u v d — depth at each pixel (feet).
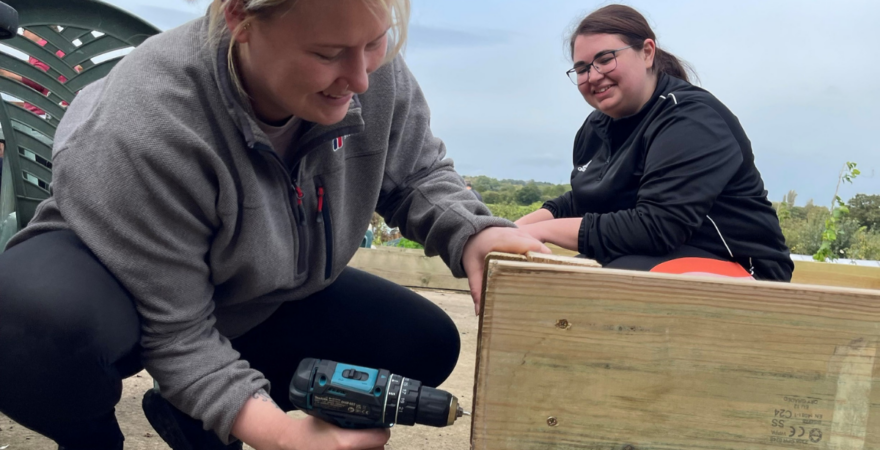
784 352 2.75
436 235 4.13
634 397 2.75
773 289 2.72
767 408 2.77
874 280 11.31
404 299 4.77
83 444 3.49
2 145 6.16
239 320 4.24
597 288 2.71
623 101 6.50
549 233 6.34
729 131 6.11
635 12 6.63
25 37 5.33
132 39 5.57
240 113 3.19
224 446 4.11
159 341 3.28
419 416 2.85
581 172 7.33
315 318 4.57
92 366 3.05
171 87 3.13
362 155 4.01
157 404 3.97
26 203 5.66
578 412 2.75
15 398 3.11
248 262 3.56
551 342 2.72
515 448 2.76
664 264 5.74
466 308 12.03
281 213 3.65
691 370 2.75
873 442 2.77
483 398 2.75
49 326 2.94
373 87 3.95
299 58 2.77
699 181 5.83
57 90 5.51
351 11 2.61
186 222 3.22
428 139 4.58
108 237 3.10
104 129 3.06
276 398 4.81
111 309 3.08
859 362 2.76
